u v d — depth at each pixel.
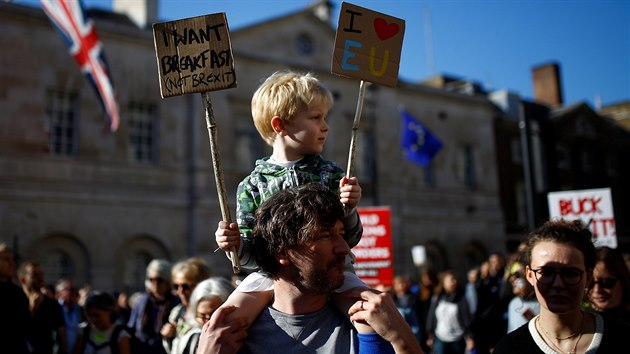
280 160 3.33
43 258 23.11
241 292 2.94
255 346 2.80
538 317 3.49
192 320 5.46
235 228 2.91
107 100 18.14
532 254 3.41
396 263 31.59
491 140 37.22
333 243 2.75
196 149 26.70
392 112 33.09
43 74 23.89
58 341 8.59
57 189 23.61
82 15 17.52
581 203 9.17
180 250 25.94
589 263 3.38
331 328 2.82
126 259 24.84
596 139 42.41
